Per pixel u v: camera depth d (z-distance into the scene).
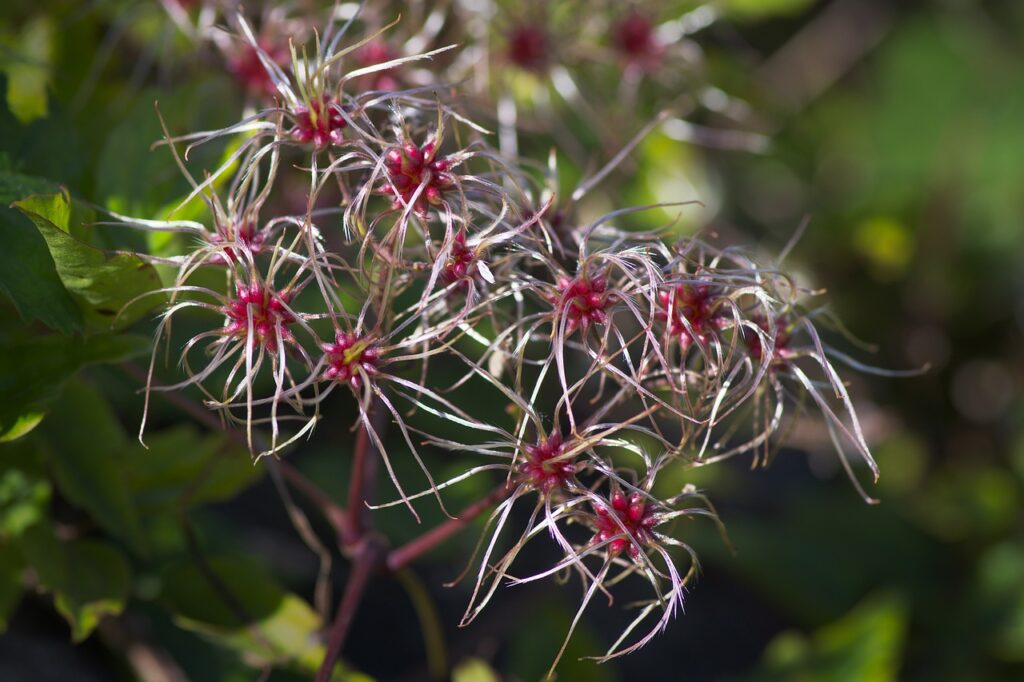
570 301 0.34
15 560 0.37
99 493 0.37
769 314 0.34
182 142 0.37
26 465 0.37
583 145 0.44
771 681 0.45
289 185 0.40
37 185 0.35
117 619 0.41
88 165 0.38
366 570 0.36
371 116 0.37
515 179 0.35
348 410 0.45
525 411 0.34
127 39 0.43
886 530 0.57
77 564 0.37
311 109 0.34
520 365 0.34
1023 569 0.55
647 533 0.34
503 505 0.34
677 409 0.34
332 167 0.34
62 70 0.41
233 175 0.37
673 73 0.45
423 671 0.44
